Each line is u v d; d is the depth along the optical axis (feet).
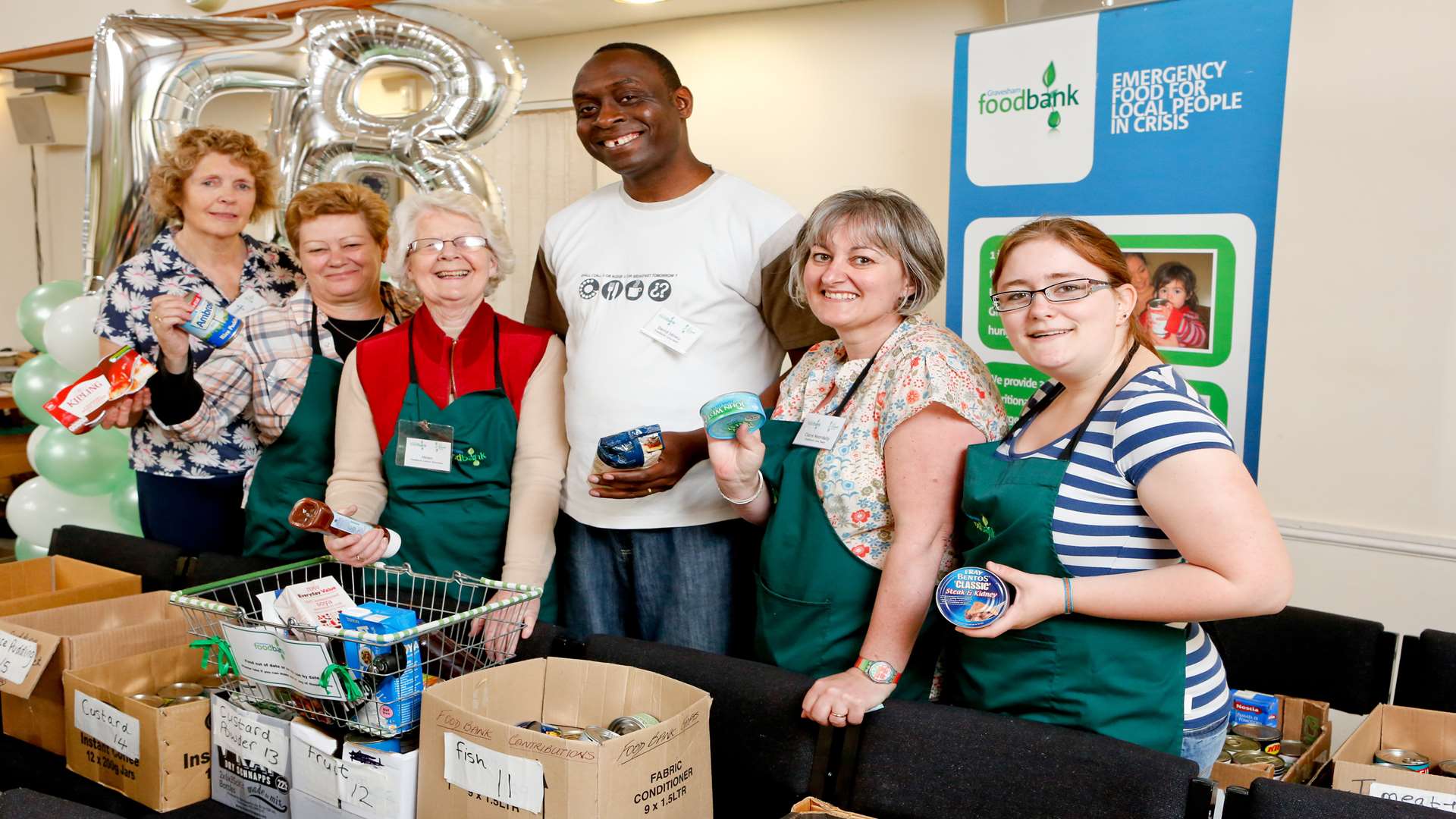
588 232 8.11
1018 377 11.12
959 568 5.47
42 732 6.43
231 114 22.25
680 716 4.83
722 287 7.56
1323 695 7.39
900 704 5.26
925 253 6.03
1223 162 9.65
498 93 11.43
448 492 7.45
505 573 7.29
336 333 8.64
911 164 14.12
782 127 15.19
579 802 4.45
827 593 6.06
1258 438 9.79
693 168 7.88
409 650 5.20
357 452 7.61
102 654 6.33
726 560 7.77
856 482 5.94
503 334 7.63
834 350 6.66
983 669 5.32
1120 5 10.32
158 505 9.43
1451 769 6.17
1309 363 11.41
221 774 5.72
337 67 11.29
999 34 10.80
